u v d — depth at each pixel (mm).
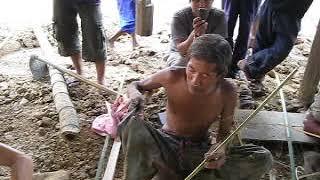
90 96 4434
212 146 2887
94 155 3715
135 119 2895
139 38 5770
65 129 3822
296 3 4109
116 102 3770
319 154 3699
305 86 4234
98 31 4277
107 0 6875
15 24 5867
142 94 3086
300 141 3820
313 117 3814
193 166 3025
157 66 5137
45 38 5438
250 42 4660
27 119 4070
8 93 4414
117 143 3730
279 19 4195
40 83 4578
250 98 4426
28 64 4977
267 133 3879
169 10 6734
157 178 3213
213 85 2773
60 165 3602
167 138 3008
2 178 3389
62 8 4215
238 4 4449
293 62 5414
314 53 4047
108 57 5254
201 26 3699
